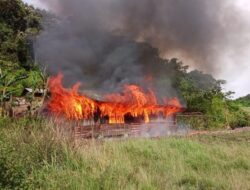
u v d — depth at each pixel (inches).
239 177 355.9
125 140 562.3
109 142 487.8
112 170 315.9
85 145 392.5
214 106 1244.5
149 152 462.9
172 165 390.9
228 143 640.4
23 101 764.6
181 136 733.9
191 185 331.9
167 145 529.7
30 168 294.5
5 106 642.8
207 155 467.5
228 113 1249.4
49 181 273.0
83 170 305.9
